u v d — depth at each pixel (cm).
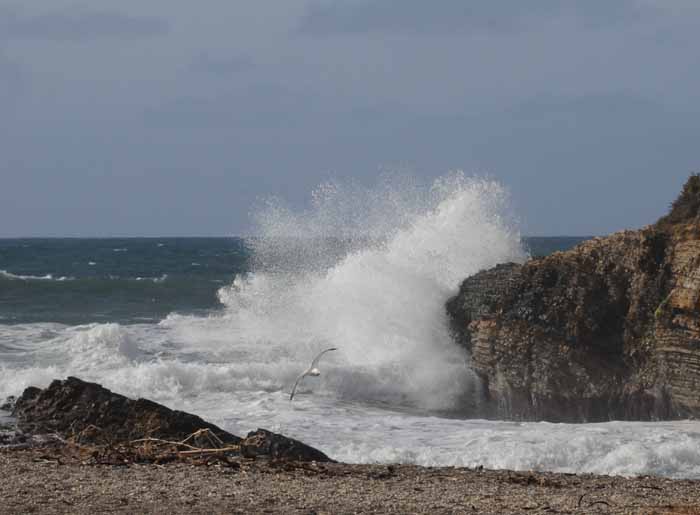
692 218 8206
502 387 8781
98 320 13575
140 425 5484
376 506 3497
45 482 3838
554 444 5528
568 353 8306
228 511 3312
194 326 12025
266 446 4981
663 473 5100
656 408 7769
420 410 8375
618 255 8462
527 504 3659
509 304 8975
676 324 7562
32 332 11138
